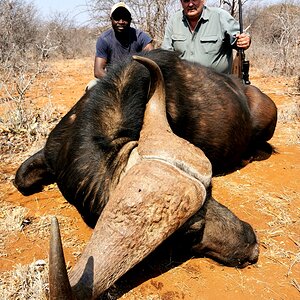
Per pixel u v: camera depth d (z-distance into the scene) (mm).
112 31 2926
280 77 5844
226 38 2678
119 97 1618
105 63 2947
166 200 1187
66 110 3779
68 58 10031
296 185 2229
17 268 1491
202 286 1457
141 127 1475
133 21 6941
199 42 2674
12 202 2041
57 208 1977
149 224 1154
